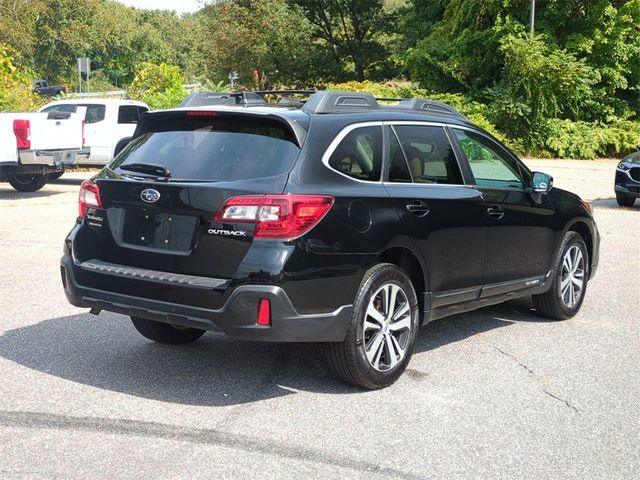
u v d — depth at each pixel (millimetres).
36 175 17250
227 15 54062
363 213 4906
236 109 4977
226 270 4582
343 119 5117
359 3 60375
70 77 86625
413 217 5262
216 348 5969
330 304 4715
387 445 4184
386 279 5016
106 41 85438
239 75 54781
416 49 37125
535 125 33344
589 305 7766
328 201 4707
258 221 4523
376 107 5527
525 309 7547
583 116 36469
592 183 22031
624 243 11742
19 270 8734
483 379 5371
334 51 61188
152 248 4852
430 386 5199
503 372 5539
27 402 4703
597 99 36562
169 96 29453
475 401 4922
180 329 6027
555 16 35312
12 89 25797
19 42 62469
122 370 5371
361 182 5035
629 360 5902
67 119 15539
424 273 5391
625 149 34625
